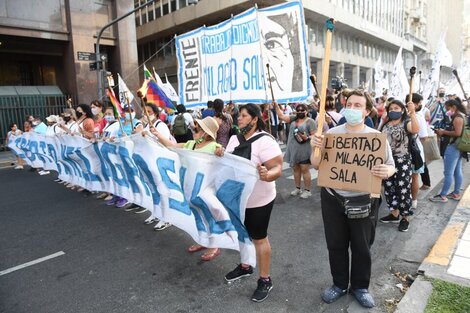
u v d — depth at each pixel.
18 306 3.15
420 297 2.92
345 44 36.06
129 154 4.61
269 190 3.04
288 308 2.98
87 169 6.06
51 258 4.11
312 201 6.02
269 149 3.00
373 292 3.19
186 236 4.63
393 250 4.02
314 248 4.15
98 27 18.83
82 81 18.20
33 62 21.59
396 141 4.47
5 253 4.29
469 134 5.20
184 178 3.61
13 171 10.24
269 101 5.44
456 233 4.12
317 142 2.79
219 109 5.89
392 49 48.00
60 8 17.56
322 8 28.22
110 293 3.31
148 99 7.41
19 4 16.22
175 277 3.58
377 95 12.05
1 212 6.00
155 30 31.78
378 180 2.62
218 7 26.03
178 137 7.92
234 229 3.25
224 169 3.17
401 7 48.28
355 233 2.87
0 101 15.91
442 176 7.22
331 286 3.18
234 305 3.05
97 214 5.68
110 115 7.53
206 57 6.48
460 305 2.77
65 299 3.24
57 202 6.48
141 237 4.66
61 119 9.77
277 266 3.73
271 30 5.25
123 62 19.77
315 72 33.78
